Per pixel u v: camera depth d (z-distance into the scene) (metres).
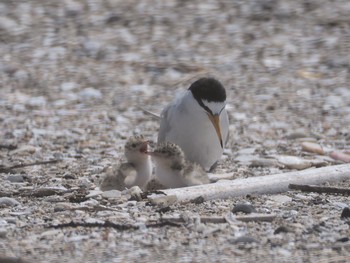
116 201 9.47
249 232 8.12
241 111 16.53
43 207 9.24
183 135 11.55
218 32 20.69
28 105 16.62
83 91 17.50
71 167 12.00
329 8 21.67
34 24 20.78
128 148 10.45
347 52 19.64
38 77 18.17
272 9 21.62
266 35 20.55
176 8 21.77
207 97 11.39
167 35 20.50
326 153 13.42
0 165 12.09
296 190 10.16
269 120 15.94
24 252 7.56
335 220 8.62
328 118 16.11
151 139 14.41
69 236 8.02
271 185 10.05
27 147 13.34
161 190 9.84
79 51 19.62
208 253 7.47
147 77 18.41
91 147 13.69
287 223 8.45
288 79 18.38
